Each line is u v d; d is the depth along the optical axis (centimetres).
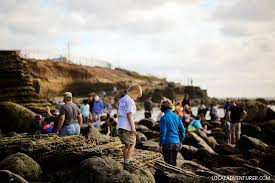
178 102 2052
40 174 761
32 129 1468
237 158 1291
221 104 9669
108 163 675
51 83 10906
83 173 664
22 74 2514
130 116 750
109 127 1730
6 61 2520
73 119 1080
